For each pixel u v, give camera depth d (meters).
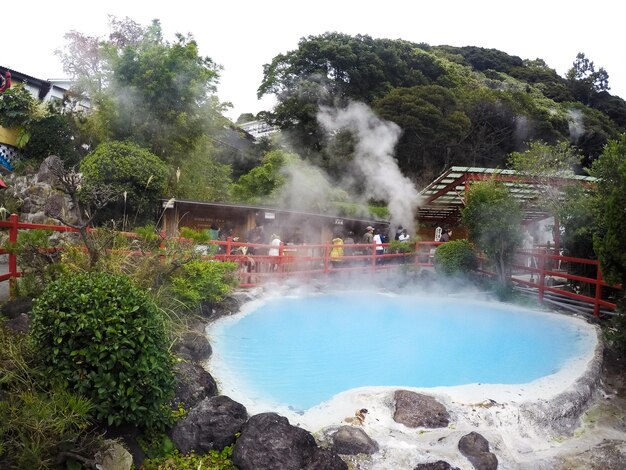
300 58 32.50
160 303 6.79
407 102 28.81
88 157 12.41
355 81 31.59
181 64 14.88
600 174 8.23
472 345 7.67
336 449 4.35
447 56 53.88
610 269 6.73
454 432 4.61
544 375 6.30
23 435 3.41
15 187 12.82
